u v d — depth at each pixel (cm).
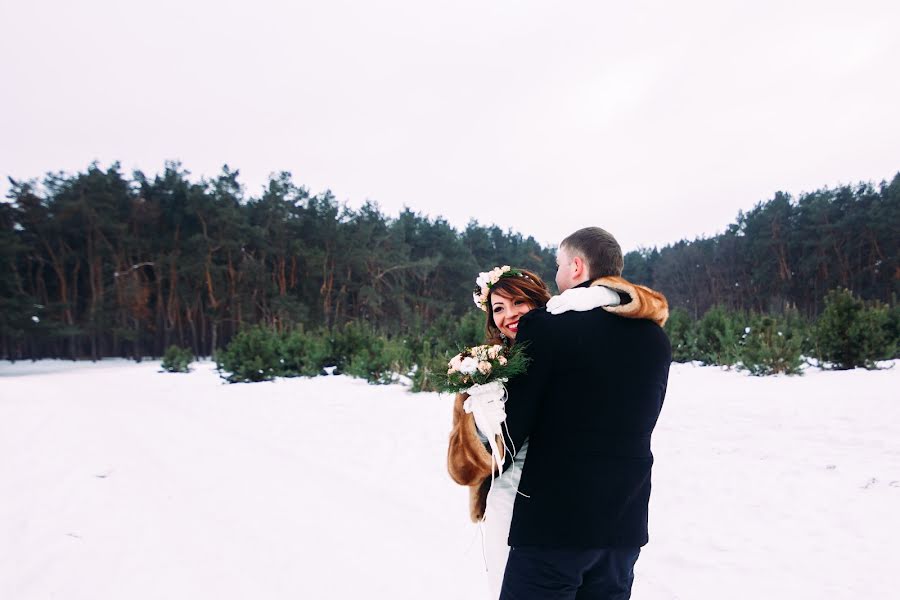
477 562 314
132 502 404
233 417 872
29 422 732
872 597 273
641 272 9206
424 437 703
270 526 365
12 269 4919
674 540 358
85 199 5025
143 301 4991
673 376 1220
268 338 1762
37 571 287
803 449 547
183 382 1667
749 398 841
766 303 6588
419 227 6744
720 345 1502
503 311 175
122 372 2503
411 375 1312
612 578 139
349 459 586
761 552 331
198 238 4947
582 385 132
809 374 1127
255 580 284
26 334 4797
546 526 130
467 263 6325
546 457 134
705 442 599
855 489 427
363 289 5450
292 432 744
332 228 5597
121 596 262
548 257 7694
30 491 422
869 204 6262
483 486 155
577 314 138
